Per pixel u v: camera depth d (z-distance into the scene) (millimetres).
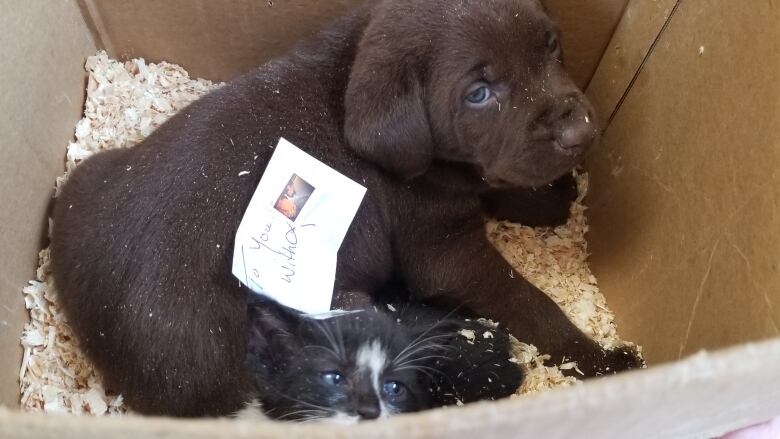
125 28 528
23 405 410
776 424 296
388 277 441
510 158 384
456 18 373
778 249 322
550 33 388
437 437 175
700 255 391
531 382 435
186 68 549
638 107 460
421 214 432
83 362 417
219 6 503
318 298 379
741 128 359
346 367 366
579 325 482
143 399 363
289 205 379
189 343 358
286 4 495
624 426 212
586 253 520
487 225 517
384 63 377
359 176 403
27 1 446
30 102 446
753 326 335
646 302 449
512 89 378
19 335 420
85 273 374
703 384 193
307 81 407
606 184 500
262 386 372
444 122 388
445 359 401
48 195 461
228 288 371
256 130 390
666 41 431
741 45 362
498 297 444
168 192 372
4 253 408
